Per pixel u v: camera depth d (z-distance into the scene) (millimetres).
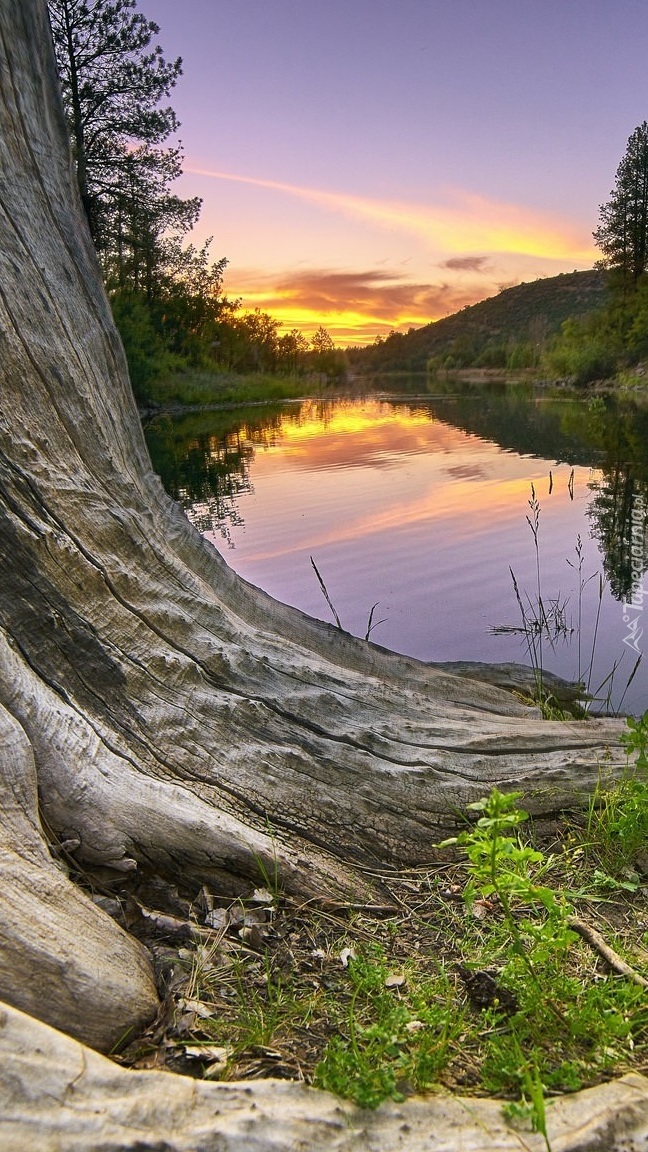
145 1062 2250
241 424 33156
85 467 3648
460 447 21344
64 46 30859
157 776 3104
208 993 2541
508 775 3887
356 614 8125
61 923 2357
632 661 7090
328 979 2662
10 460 3201
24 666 2979
